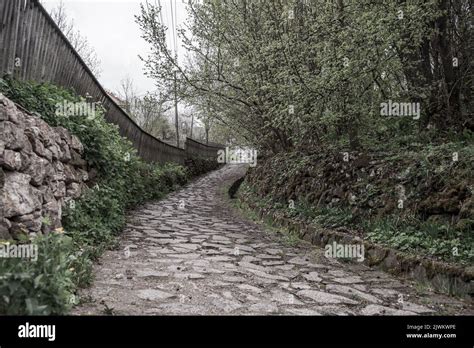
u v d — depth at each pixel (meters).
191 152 21.34
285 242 6.62
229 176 21.17
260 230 7.76
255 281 4.25
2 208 3.34
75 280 3.40
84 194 5.59
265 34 8.19
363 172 6.68
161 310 3.16
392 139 7.25
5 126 3.56
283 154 10.07
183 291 3.68
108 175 6.78
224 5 8.88
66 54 6.39
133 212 8.69
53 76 6.02
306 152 8.83
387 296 4.00
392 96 7.20
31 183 4.04
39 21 5.30
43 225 4.07
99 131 6.45
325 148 8.23
